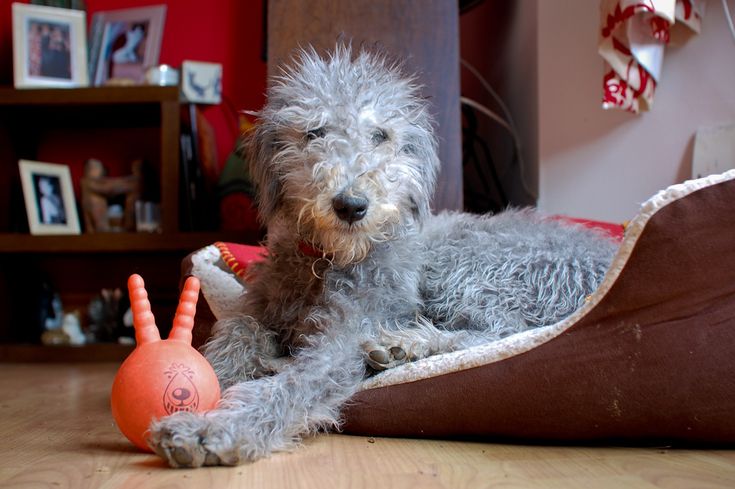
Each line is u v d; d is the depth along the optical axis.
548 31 1.62
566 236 1.13
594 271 1.09
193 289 0.88
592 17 1.57
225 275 1.24
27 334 2.05
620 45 1.42
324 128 1.00
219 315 1.21
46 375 1.63
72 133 2.17
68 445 0.89
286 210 1.07
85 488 0.68
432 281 1.12
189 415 0.76
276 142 1.07
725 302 0.85
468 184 2.10
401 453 0.82
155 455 0.82
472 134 1.96
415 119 1.11
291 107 1.03
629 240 0.86
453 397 0.87
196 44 2.15
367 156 0.97
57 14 1.99
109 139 2.17
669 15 1.34
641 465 0.77
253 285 1.12
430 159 1.13
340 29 1.38
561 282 1.08
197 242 1.87
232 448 0.75
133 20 2.07
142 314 0.85
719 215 0.84
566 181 1.61
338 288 1.01
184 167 1.92
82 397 1.30
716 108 1.46
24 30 1.96
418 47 1.40
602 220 1.58
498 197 1.96
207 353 1.02
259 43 2.15
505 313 1.07
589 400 0.84
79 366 1.81
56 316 2.08
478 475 0.72
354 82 1.03
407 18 1.39
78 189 2.15
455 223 1.18
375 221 0.95
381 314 1.03
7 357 1.89
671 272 0.84
